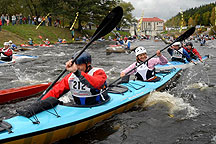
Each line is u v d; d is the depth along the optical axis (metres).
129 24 56.81
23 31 25.56
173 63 7.86
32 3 32.50
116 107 3.55
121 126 3.37
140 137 3.05
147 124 3.44
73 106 3.29
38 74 7.77
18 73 7.91
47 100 3.11
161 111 3.93
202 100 4.48
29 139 2.49
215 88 5.34
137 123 3.47
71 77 3.28
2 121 2.63
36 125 2.66
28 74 7.75
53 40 27.69
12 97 4.86
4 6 31.38
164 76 5.64
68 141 2.92
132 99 3.92
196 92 5.05
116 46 15.88
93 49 18.58
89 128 3.23
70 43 26.88
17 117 2.82
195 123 3.42
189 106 4.16
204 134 3.07
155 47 21.20
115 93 4.12
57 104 3.22
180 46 8.10
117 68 8.87
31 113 2.84
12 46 15.89
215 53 13.51
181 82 6.05
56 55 13.94
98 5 34.03
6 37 21.67
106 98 3.61
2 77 7.20
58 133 2.77
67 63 2.73
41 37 25.00
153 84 4.88
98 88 3.27
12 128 2.53
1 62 9.38
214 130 3.17
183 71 7.40
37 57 11.85
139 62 4.98
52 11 32.81
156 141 2.93
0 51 9.84
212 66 8.44
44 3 32.75
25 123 2.68
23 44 20.58
